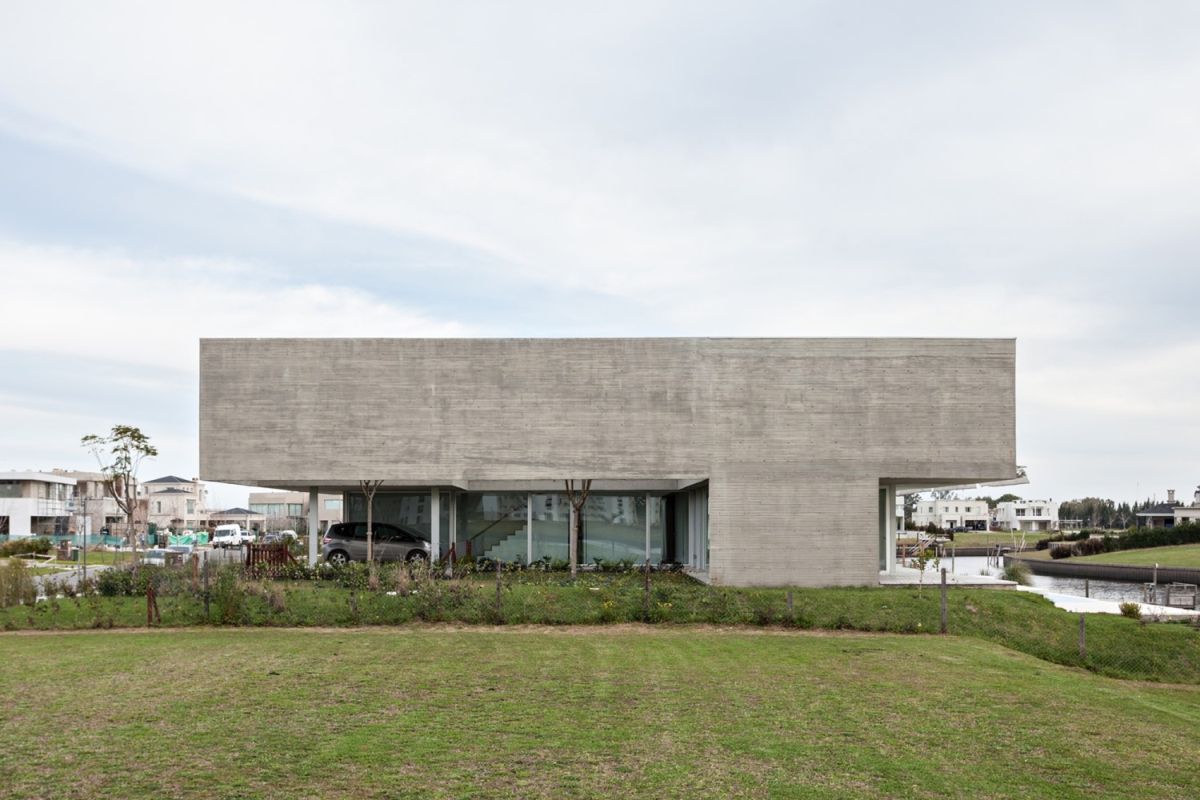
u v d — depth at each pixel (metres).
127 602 19.20
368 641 15.76
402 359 25.50
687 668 13.52
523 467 25.23
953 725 10.35
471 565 27.31
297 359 25.53
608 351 25.38
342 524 29.00
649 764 8.45
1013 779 8.38
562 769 8.24
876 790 7.90
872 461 24.98
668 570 29.27
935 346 25.28
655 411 25.20
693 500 31.36
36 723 9.61
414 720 9.92
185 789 7.49
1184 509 109.25
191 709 10.30
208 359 25.52
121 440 30.38
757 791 7.76
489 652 14.67
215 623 17.84
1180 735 10.38
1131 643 18.72
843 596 21.06
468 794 7.51
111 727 9.45
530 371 25.42
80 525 51.53
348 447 25.36
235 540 59.56
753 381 25.14
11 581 19.02
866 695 11.86
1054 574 66.62
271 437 25.41
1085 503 157.62
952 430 25.11
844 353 25.19
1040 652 17.95
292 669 12.85
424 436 25.36
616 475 25.08
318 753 8.57
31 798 7.23
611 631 17.58
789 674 13.23
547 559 30.48
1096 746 9.69
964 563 65.50
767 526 24.73
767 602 19.50
